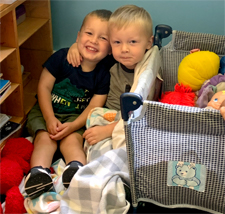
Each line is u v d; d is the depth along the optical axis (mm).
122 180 1050
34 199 1061
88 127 1253
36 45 1555
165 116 841
